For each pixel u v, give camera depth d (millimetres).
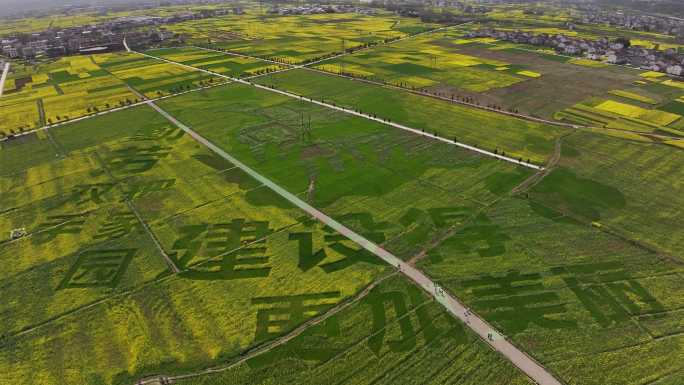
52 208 80750
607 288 58688
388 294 58188
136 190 86375
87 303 57875
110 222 75875
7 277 63000
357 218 75500
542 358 48781
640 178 87500
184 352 50500
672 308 55156
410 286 59562
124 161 99125
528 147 102188
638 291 58094
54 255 67562
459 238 69438
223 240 70312
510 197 81062
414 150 101438
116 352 50656
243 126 119125
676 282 59625
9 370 48594
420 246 67875
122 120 125688
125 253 67625
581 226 72188
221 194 84250
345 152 101438
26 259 66750
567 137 107688
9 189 88000
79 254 67688
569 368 47594
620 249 66500
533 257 64875
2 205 82062
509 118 121625
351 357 49281
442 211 76938
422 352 49625
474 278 60844
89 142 110500
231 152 102938
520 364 48125
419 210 77438
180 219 76250
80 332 53406
